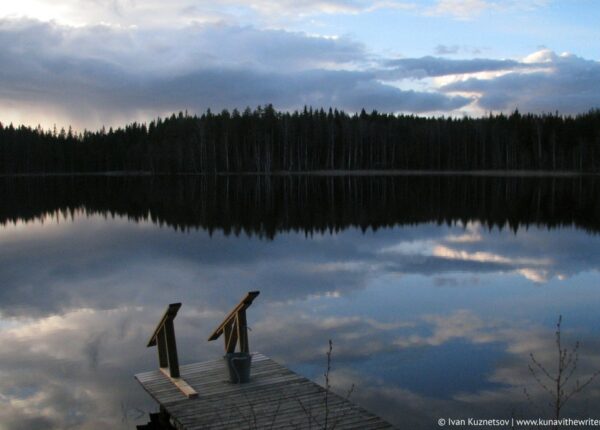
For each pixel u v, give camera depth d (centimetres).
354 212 3322
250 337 1070
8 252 2133
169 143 9288
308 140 8738
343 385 841
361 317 1200
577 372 887
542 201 3919
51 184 7056
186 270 1742
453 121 9456
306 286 1493
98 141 10869
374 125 9062
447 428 709
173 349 805
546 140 8362
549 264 1758
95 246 2241
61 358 987
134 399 813
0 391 847
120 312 1288
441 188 5272
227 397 743
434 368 907
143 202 4200
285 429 650
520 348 1000
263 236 2434
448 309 1261
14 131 10631
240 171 8594
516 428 705
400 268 1717
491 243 2186
